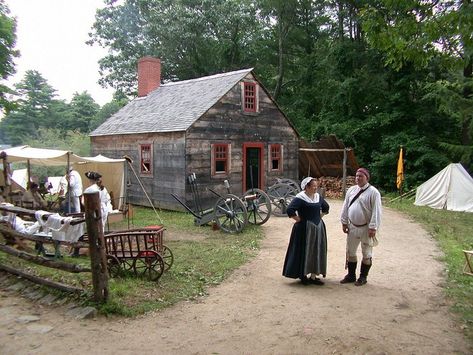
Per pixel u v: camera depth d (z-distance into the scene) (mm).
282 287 6574
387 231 11766
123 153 18203
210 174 15977
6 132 46500
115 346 4449
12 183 14539
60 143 33938
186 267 7594
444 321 5250
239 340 4652
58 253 6547
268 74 33219
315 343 4582
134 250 6934
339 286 6645
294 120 28281
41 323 4945
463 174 16734
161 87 21234
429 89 21781
